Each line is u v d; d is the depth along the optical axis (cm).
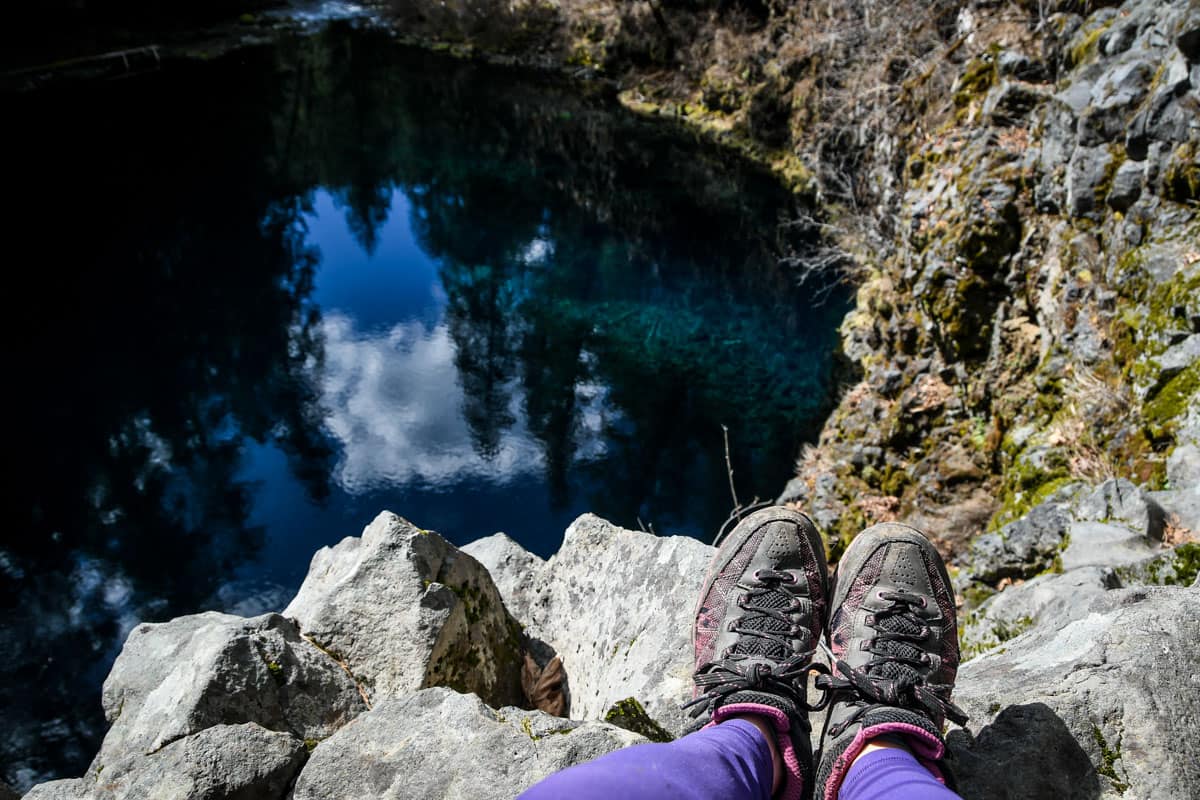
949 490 702
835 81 1592
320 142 2352
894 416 778
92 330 1566
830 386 1127
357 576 228
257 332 1589
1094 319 568
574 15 2742
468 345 1448
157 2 3036
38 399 1380
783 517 188
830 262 1384
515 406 1282
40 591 1041
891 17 1270
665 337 1345
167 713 195
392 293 1684
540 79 2664
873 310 1126
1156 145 538
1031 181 672
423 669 217
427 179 2117
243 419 1359
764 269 1495
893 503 747
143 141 2286
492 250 1727
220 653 195
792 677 142
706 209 1778
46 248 1781
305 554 1109
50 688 913
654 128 2219
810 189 1716
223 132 2397
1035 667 161
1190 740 138
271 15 3297
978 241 687
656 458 1098
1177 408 445
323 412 1376
